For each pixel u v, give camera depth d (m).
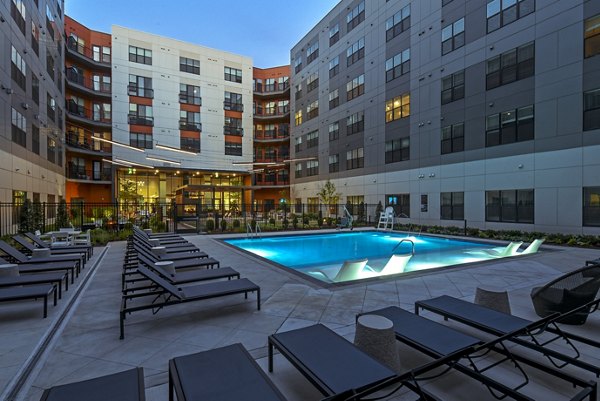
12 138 13.99
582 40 12.77
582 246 11.29
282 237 15.55
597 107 12.34
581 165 12.72
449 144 18.12
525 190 14.56
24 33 15.70
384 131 22.70
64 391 2.02
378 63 23.27
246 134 36.47
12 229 13.65
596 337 3.75
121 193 30.62
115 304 4.89
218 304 4.82
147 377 2.85
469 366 3.08
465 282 6.16
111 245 11.85
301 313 4.44
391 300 5.01
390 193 22.16
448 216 18.14
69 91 29.38
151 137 31.36
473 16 16.89
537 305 4.19
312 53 31.61
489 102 16.12
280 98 41.50
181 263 6.56
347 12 26.53
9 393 2.62
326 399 1.78
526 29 14.61
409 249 12.45
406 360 3.20
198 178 35.66
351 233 17.08
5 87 13.21
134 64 30.92
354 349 2.67
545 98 13.88
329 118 28.95
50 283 5.19
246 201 37.09
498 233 14.30
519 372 2.97
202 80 34.25
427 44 19.45
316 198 30.77
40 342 3.56
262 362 3.12
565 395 2.61
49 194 20.25
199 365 2.38
